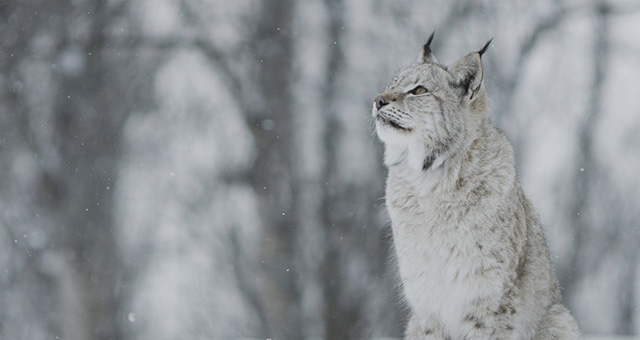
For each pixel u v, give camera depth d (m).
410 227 7.92
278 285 18.67
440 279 7.76
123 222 21.09
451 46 20.50
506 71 22.08
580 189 24.45
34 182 20.66
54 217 20.67
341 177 19.17
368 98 19.50
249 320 19.23
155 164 20.86
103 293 20.73
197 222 20.38
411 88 8.01
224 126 21.27
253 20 21.30
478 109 8.02
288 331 18.17
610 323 24.59
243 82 21.00
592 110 24.56
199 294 19.78
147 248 20.78
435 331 7.91
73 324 20.58
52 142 20.53
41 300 20.70
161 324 20.41
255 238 19.94
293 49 21.09
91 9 20.47
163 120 20.98
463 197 7.68
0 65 20.08
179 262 20.52
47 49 20.30
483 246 7.58
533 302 7.81
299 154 20.30
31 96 20.36
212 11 21.09
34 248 20.47
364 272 18.00
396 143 8.05
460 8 20.73
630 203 24.88
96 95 20.56
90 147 20.56
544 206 23.45
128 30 20.67
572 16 23.80
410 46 19.88
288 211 19.16
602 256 24.38
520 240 7.67
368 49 20.05
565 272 23.86
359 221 18.41
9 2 20.19
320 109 20.20
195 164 21.05
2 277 20.52
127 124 20.89
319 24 20.83
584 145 24.56
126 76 20.72
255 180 20.36
